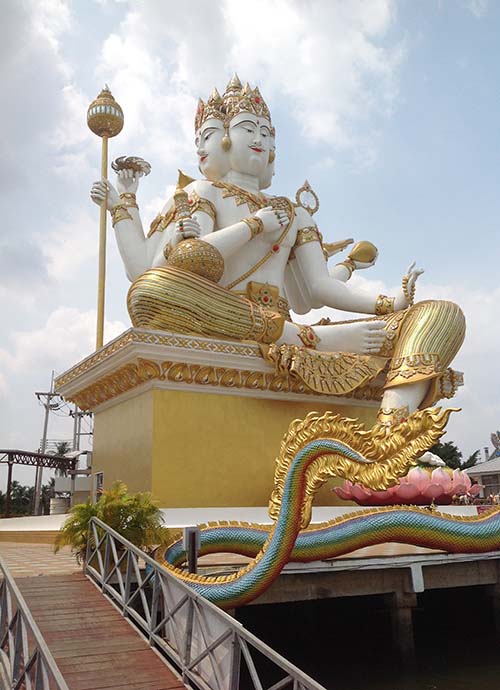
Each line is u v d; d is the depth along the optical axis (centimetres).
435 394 1439
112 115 1783
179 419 1327
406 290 1603
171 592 642
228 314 1395
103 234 1738
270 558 719
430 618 1197
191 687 547
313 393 1471
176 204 1496
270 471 1402
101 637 640
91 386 1547
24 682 511
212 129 1802
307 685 416
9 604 603
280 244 1670
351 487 1258
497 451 4444
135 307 1379
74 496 2692
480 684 830
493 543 943
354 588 915
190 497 1293
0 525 1992
